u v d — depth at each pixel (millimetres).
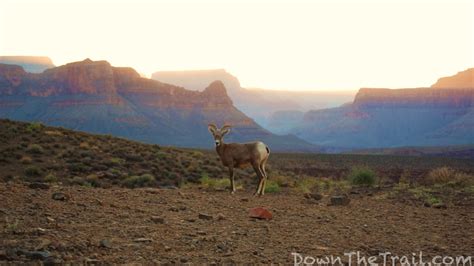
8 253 7551
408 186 24078
